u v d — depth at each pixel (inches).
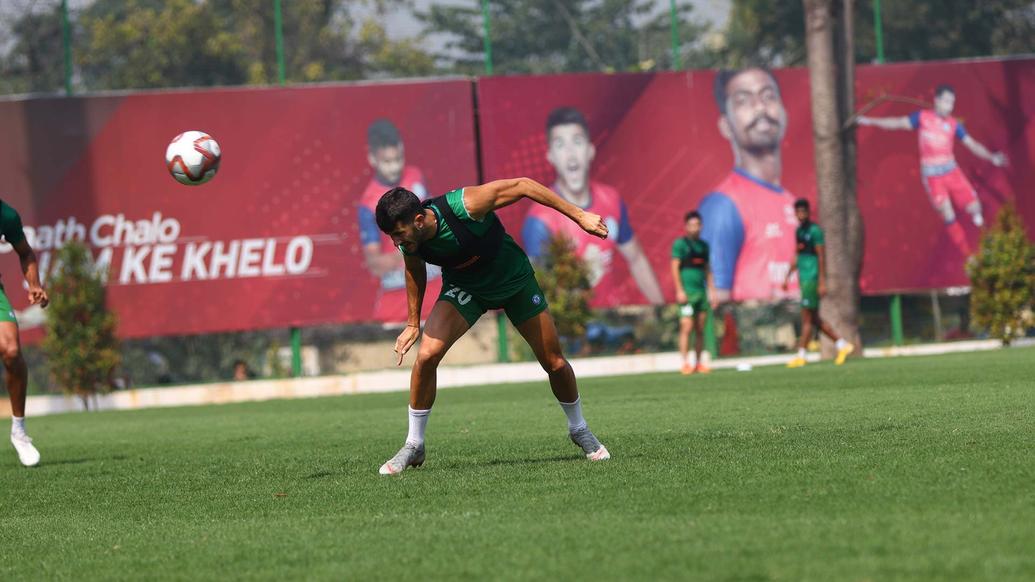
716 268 3078.2
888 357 2605.8
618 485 712.4
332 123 2972.4
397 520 642.2
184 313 2928.2
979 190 3169.3
